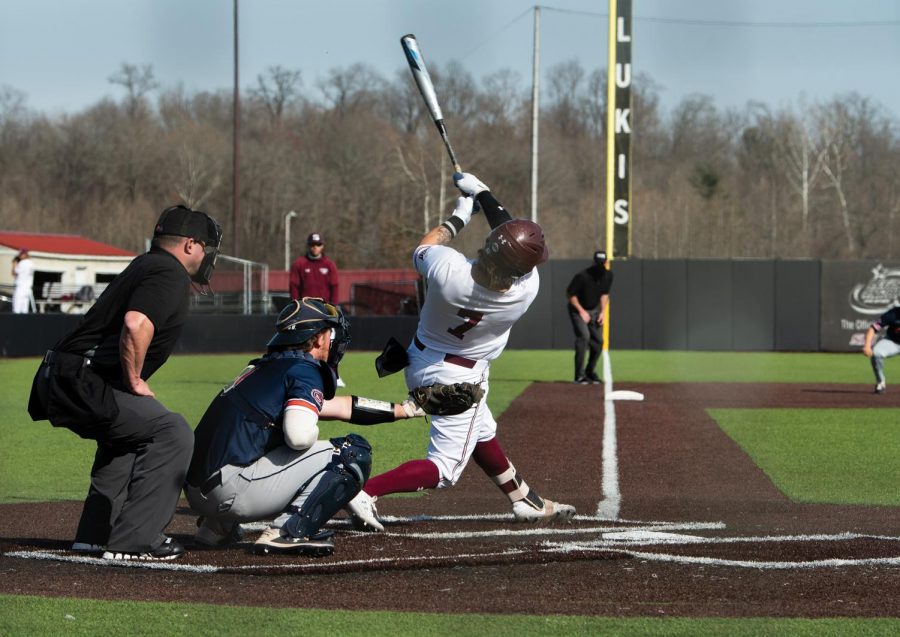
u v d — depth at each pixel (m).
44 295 121.94
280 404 18.59
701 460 32.53
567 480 29.03
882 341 56.16
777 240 186.12
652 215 179.75
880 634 14.12
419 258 20.56
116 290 18.34
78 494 26.78
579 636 14.05
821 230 192.25
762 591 16.50
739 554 19.16
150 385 58.38
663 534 21.28
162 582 17.06
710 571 17.83
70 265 136.00
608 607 15.53
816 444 36.09
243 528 21.83
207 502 18.88
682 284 100.50
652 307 100.88
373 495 21.09
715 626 14.49
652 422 42.06
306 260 51.47
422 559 18.56
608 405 48.62
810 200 198.00
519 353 96.62
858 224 195.62
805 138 198.75
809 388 59.06
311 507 18.92
